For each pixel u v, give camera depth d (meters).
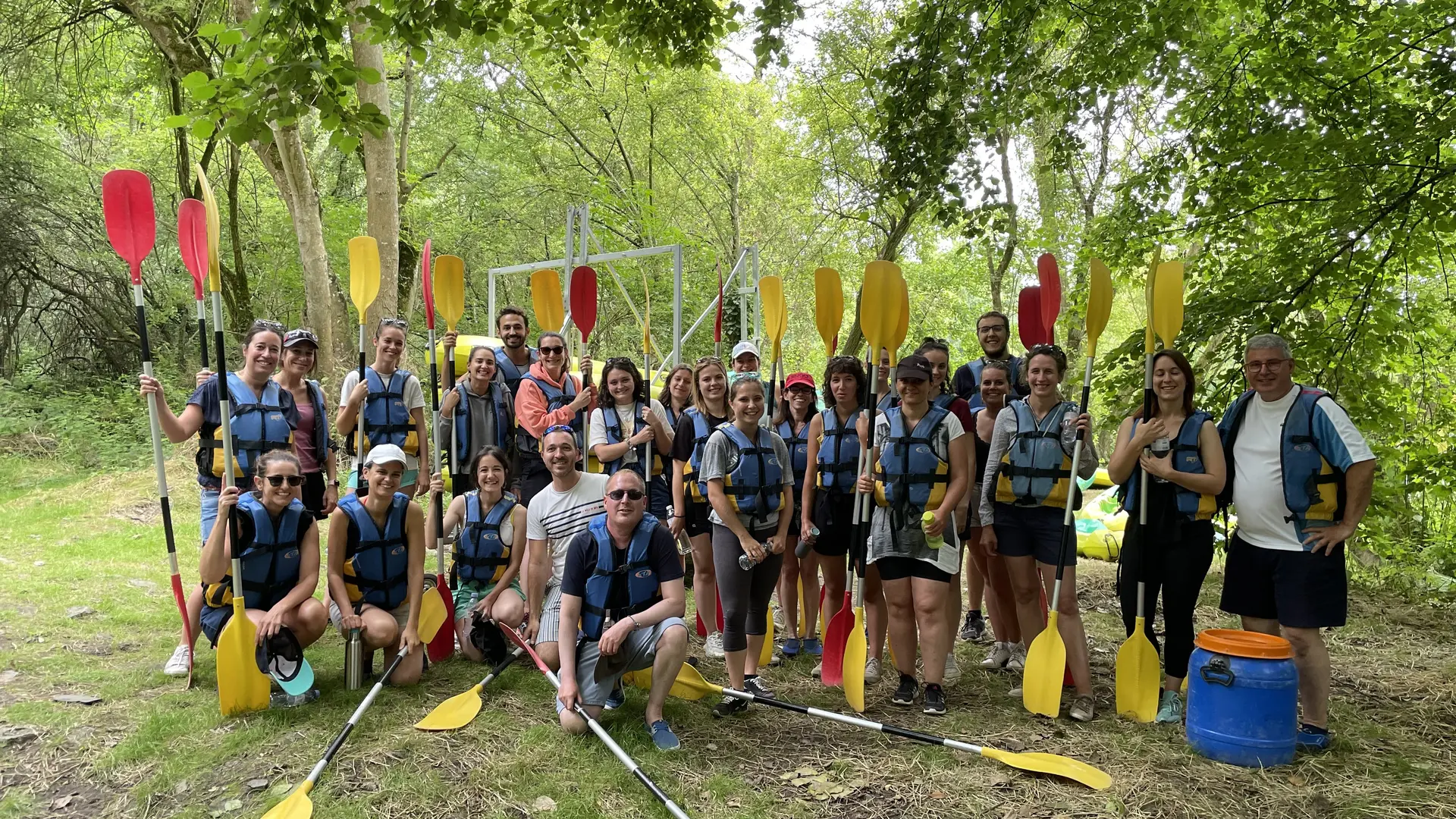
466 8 4.79
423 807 2.68
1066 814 2.73
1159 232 6.26
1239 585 3.37
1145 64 5.85
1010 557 3.78
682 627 3.21
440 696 3.60
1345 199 4.80
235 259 13.77
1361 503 3.07
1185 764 3.07
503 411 4.65
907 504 3.59
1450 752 3.21
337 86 3.94
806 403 4.49
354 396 4.38
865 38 13.19
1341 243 5.11
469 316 19.06
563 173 18.12
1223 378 5.60
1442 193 4.92
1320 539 3.13
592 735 3.23
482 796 2.76
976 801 2.81
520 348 4.91
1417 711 3.67
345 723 3.26
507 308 4.91
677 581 3.25
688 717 3.50
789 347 22.30
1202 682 3.17
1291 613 3.20
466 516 4.27
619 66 17.25
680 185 20.70
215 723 3.21
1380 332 5.32
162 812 2.64
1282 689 3.03
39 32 11.55
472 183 18.33
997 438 3.82
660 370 7.73
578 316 4.77
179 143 12.88
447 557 6.72
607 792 2.82
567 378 4.71
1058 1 6.05
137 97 14.48
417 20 4.40
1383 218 4.97
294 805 2.56
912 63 5.66
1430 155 4.70
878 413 3.84
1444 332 5.78
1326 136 4.88
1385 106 4.95
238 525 3.40
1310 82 5.36
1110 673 4.26
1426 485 5.86
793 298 21.12
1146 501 3.56
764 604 3.66
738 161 20.17
